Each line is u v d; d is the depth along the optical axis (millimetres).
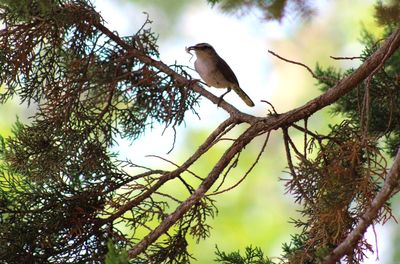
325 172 8469
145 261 9391
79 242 9477
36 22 9859
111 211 10141
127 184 9906
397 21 7602
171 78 10555
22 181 9938
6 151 10023
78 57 10227
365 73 9023
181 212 9156
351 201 8000
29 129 10055
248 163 22203
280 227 21078
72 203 9586
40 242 9336
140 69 10383
